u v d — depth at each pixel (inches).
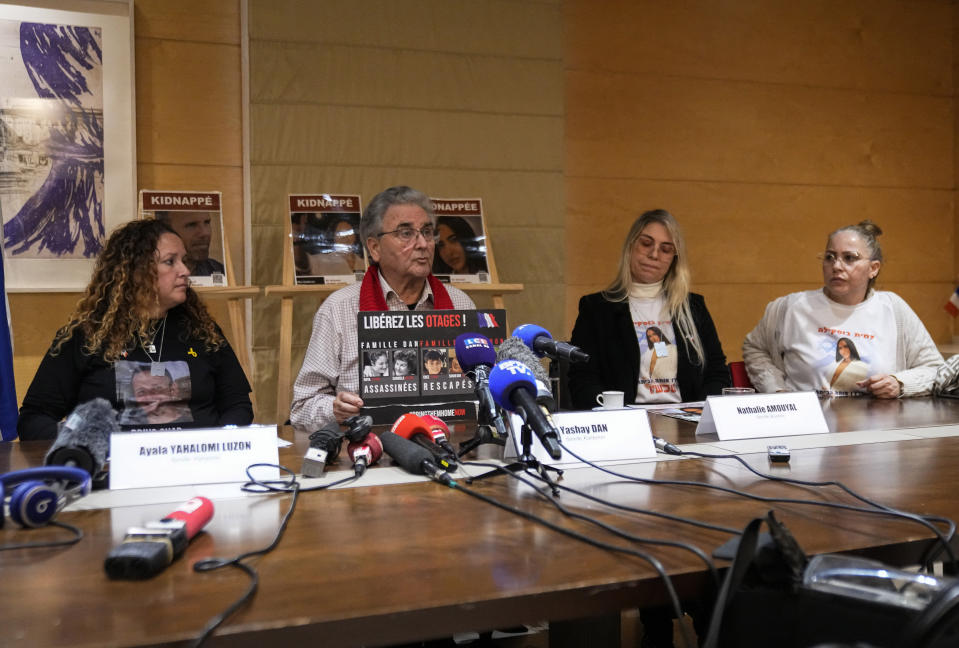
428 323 83.5
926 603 31.5
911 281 212.1
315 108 165.2
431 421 67.4
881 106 207.5
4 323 121.3
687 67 191.6
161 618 32.5
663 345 122.2
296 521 46.9
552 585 35.8
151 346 89.8
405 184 171.3
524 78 178.9
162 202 148.5
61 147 151.1
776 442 72.8
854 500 51.0
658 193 190.5
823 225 203.5
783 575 35.3
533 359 63.6
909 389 109.5
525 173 179.5
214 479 57.4
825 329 121.3
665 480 56.8
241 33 163.5
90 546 42.8
